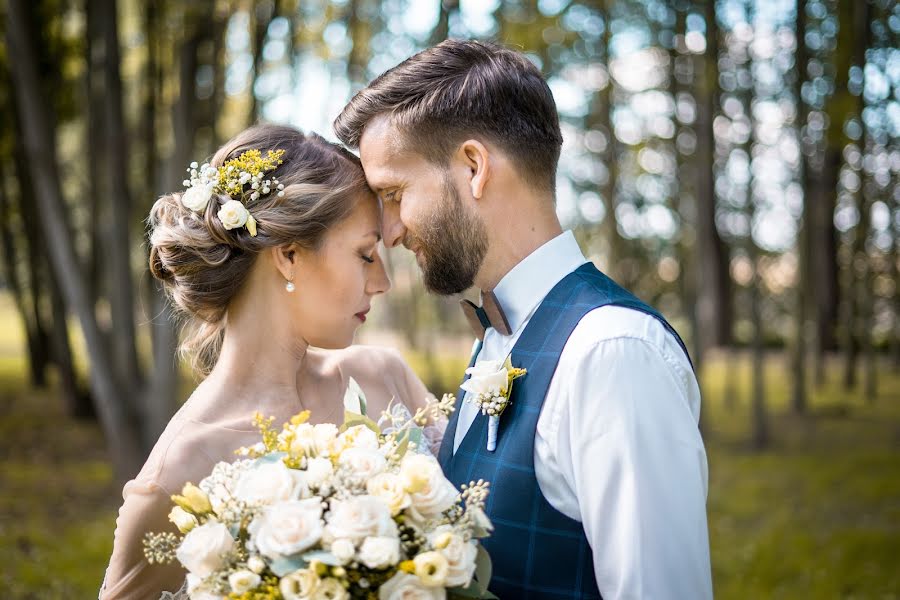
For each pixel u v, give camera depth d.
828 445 8.89
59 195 6.08
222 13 7.32
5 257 12.50
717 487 7.15
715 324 17.14
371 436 1.35
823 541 5.28
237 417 1.62
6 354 18.77
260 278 1.66
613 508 1.25
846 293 12.96
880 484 6.84
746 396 13.05
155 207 1.74
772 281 17.59
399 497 1.20
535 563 1.35
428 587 1.17
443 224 1.47
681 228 15.77
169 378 6.33
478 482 1.35
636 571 1.21
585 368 1.29
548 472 1.36
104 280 10.12
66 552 5.11
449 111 1.44
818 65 9.09
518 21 6.81
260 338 1.67
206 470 1.54
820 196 12.12
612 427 1.25
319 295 1.64
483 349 1.63
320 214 1.58
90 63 7.88
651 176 13.98
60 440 8.86
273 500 1.22
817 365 13.13
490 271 1.52
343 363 1.92
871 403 11.60
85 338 6.30
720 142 11.12
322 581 1.15
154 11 7.95
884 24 7.86
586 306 1.39
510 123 1.44
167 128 9.65
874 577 4.60
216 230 1.59
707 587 1.25
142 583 1.51
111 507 6.22
